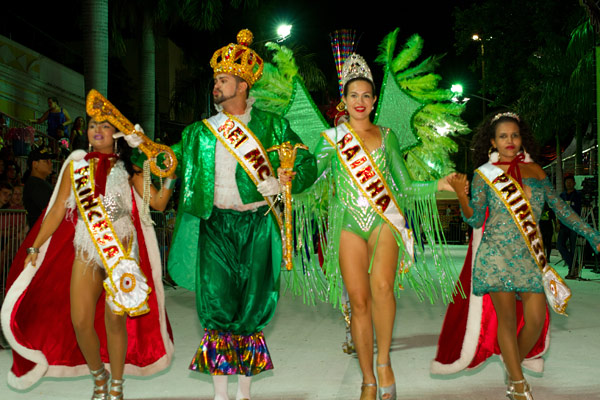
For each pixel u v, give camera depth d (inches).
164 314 154.1
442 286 154.3
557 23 689.0
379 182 148.0
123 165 144.3
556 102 673.6
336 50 188.2
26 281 144.0
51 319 152.1
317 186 158.6
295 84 185.2
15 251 256.2
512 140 141.8
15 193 297.9
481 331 154.7
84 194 138.3
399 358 189.3
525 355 145.9
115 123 132.6
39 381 165.6
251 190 140.9
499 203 140.7
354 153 149.1
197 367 136.8
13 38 710.5
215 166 142.5
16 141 444.8
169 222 400.8
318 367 177.3
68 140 538.9
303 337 222.7
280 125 146.7
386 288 143.3
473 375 168.2
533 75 750.5
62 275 150.8
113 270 136.3
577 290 356.2
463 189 140.8
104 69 507.2
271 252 144.6
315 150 154.5
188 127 145.2
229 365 136.4
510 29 787.4
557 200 143.5
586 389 152.3
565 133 851.4
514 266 138.2
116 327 137.9
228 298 138.7
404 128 188.1
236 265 141.6
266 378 165.9
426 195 150.9
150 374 154.3
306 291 161.8
